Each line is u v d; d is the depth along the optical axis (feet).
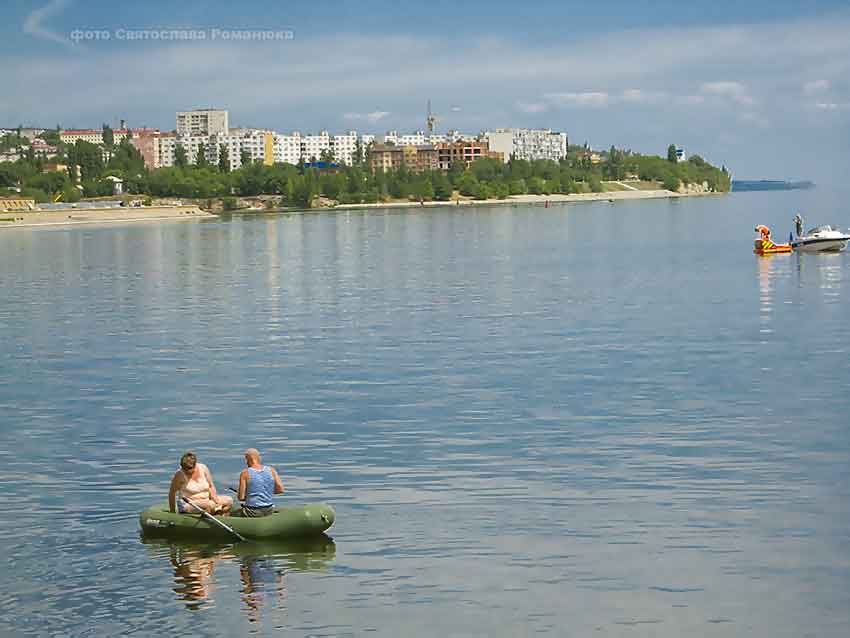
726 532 83.05
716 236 524.93
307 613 70.13
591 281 293.64
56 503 94.63
